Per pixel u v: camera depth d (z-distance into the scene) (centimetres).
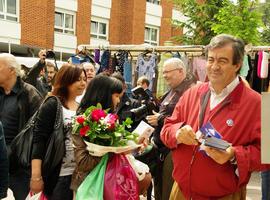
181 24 1669
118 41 2125
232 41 245
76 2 1892
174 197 282
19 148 325
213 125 250
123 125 289
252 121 243
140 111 430
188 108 272
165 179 414
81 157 279
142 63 702
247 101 246
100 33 2042
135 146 285
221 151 230
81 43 1923
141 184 297
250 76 655
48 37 1767
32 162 302
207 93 262
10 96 397
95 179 276
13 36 1638
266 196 423
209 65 250
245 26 1060
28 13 1675
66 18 1867
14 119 393
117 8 2103
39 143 301
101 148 273
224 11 1106
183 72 419
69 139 303
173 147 265
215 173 248
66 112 312
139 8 2152
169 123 282
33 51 1703
